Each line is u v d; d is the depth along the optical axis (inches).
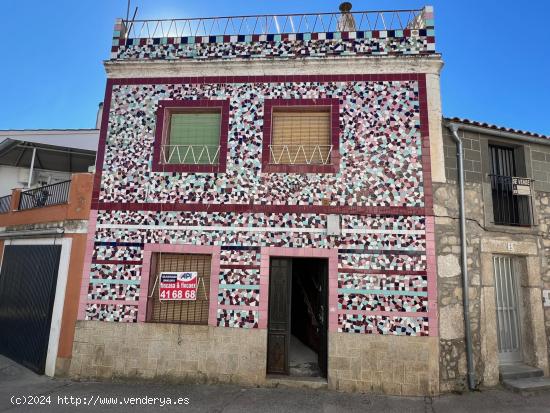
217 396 258.8
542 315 302.7
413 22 331.6
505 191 315.9
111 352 291.0
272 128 315.6
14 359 338.0
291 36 322.3
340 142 302.0
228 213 300.4
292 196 297.9
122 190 312.0
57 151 478.0
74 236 315.3
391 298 278.1
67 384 281.1
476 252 293.4
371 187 293.7
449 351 274.1
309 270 351.3
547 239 315.6
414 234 284.4
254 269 291.3
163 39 335.0
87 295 299.4
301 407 243.0
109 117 325.1
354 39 316.5
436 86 304.2
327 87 311.4
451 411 239.3
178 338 288.4
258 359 280.7
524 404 248.7
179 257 306.2
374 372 270.7
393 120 301.7
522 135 319.0
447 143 304.2
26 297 343.6
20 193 412.8
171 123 330.0
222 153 309.4
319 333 305.6
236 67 321.4
